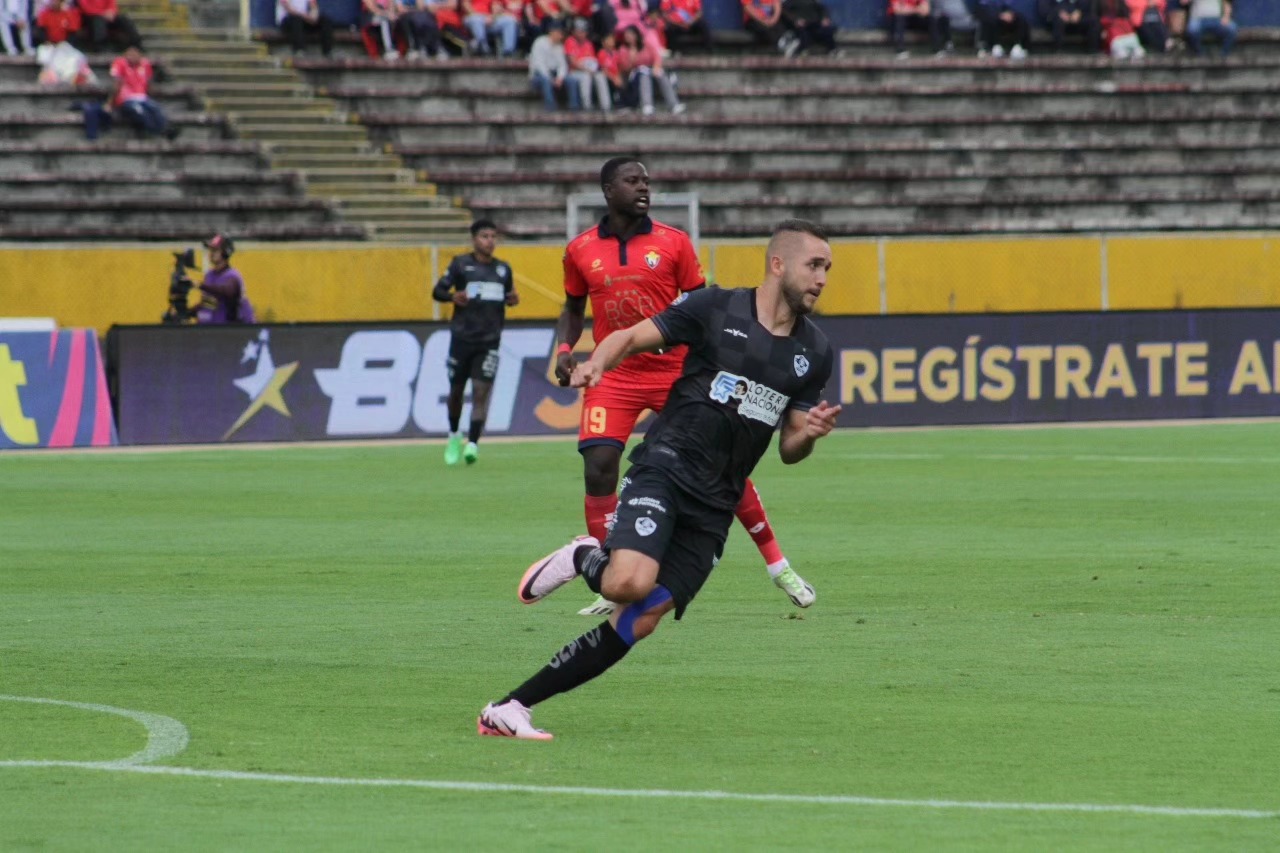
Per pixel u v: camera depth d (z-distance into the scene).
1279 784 18.84
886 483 55.03
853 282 94.06
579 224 102.31
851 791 18.52
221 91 102.62
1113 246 96.75
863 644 27.73
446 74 107.81
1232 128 116.19
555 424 78.38
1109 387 83.31
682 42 115.19
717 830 16.88
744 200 103.62
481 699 23.52
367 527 44.41
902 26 117.12
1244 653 26.86
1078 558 37.91
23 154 94.25
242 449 70.75
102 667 25.92
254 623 29.97
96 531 43.81
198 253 85.25
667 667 25.84
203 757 20.02
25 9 102.19
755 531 29.88
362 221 97.38
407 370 76.25
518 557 38.69
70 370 72.06
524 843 16.38
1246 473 57.56
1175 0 122.62
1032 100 115.56
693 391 20.88
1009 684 24.50
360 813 17.52
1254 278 98.19
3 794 18.27
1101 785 18.78
